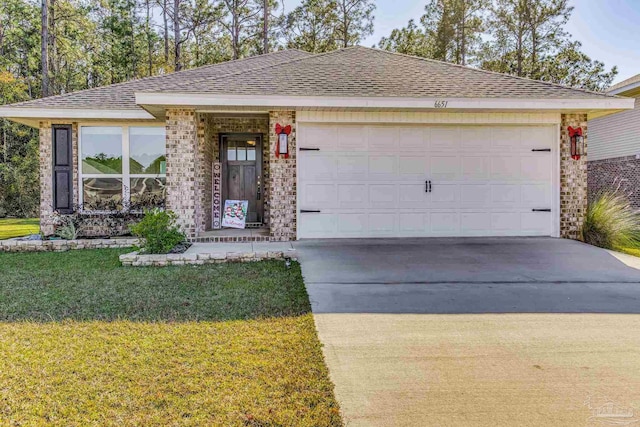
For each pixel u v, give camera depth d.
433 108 7.82
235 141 10.57
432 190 8.46
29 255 7.27
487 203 8.53
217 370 2.90
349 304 4.48
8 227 14.09
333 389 2.70
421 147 8.43
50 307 4.24
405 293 4.92
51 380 2.73
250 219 10.57
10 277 5.55
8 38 22.98
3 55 22.98
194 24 24.48
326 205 8.31
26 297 4.61
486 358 3.20
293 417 2.38
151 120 9.52
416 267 6.16
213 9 24.52
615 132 15.18
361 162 8.34
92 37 25.02
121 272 5.84
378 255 6.93
